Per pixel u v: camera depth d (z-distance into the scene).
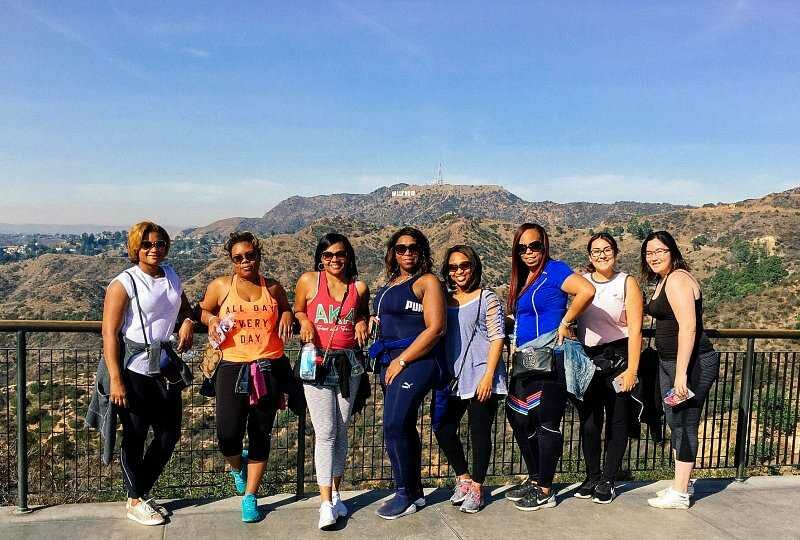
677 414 4.18
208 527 3.68
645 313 4.39
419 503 4.07
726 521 4.00
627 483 4.66
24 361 3.83
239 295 3.69
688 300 3.96
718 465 5.19
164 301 3.57
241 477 4.03
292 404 3.97
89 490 4.27
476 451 3.97
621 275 4.11
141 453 3.71
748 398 4.91
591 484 4.32
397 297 3.74
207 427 4.66
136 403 3.54
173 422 3.70
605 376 4.13
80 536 3.51
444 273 4.04
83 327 3.86
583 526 3.86
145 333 3.54
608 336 4.12
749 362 4.95
